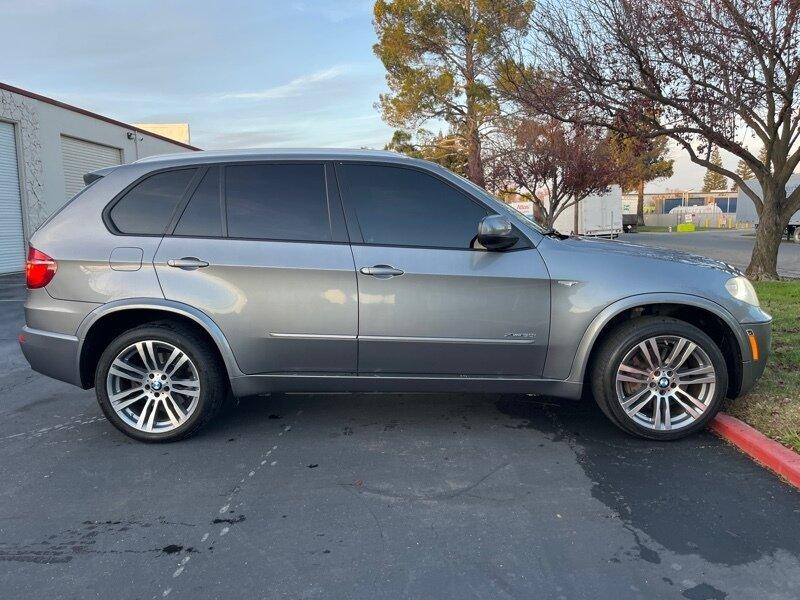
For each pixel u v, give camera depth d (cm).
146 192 411
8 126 1638
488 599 245
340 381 404
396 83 2966
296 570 267
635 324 393
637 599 244
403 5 2705
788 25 818
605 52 938
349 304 392
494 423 441
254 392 408
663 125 1053
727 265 424
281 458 385
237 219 404
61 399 520
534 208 2792
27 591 254
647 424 397
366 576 262
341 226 400
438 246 396
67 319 400
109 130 2116
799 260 1809
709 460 372
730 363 409
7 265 1645
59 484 353
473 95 2631
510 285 389
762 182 1116
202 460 384
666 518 305
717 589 249
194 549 284
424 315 391
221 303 393
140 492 342
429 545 285
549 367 397
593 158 2036
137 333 402
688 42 875
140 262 396
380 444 405
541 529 297
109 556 279
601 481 347
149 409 414
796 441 366
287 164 412
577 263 392
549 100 1024
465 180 412
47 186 1780
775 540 284
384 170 408
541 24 993
